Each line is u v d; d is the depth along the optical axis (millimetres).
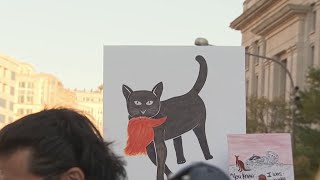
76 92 148125
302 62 62781
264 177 6785
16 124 1282
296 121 40500
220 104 6996
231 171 6742
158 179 6883
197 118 6977
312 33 61562
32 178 1244
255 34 75188
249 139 6809
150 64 6953
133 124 6883
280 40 68000
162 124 6922
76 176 1275
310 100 37469
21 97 136125
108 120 6863
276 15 66688
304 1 63594
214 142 6988
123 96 6891
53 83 143750
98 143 1336
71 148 1277
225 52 7008
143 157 6891
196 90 6988
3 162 1252
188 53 7000
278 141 6852
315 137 37906
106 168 1330
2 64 128000
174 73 6984
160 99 6953
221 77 7012
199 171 1126
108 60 6883
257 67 75250
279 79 68500
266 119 50906
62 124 1298
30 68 139750
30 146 1246
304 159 34406
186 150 6957
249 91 77188
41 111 1381
